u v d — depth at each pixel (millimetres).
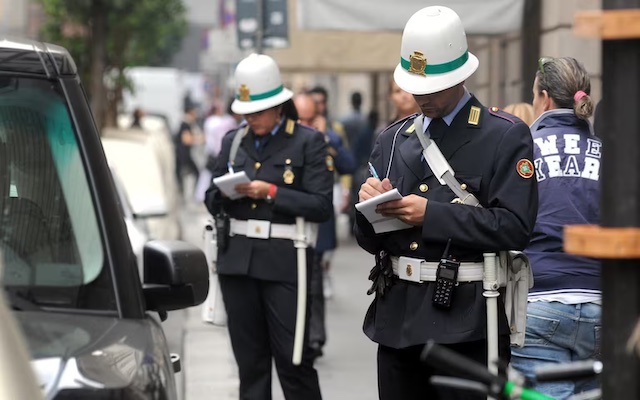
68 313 9172
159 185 32125
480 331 11688
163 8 52375
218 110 76250
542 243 13188
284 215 16484
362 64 38875
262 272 16406
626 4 6309
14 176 9703
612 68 6414
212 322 17359
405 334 11891
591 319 13086
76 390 7863
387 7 24359
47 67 10039
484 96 32938
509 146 11695
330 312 31234
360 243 12320
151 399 8227
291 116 17000
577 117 13391
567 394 12664
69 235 9484
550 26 24578
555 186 13219
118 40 53375
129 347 8617
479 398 11656
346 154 25953
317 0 24297
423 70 11711
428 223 11484
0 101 9898
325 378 23000
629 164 6398
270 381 17047
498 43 30703
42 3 48344
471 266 11742
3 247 9398
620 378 6555
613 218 6457
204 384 22312
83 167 9719
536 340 13164
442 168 11781
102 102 49438
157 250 9977
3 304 6820
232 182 16203
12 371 6375
